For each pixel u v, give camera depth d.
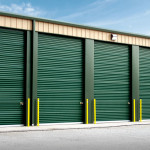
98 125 13.60
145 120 16.69
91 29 14.77
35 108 12.91
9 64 12.56
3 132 10.86
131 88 16.19
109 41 15.38
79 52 14.51
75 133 10.75
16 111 12.62
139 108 16.45
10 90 12.52
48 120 13.39
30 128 11.88
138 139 9.38
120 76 15.89
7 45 12.54
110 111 15.33
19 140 8.99
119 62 15.91
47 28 13.39
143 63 16.98
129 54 16.38
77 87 14.34
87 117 14.34
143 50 17.09
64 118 13.84
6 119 12.37
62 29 13.84
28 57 12.91
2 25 12.28
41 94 13.24
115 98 15.59
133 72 16.28
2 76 12.38
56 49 13.80
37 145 8.12
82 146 8.00
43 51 13.41
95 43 15.06
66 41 14.13
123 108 15.88
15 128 11.86
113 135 10.29
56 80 13.71
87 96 14.42
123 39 15.94
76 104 14.25
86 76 14.45
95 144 8.34
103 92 15.15
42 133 10.67
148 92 17.06
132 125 14.05
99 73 15.09
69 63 14.16
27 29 12.93
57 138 9.45
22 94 12.81
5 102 12.39
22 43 12.92
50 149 7.55
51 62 13.61
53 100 13.57
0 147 7.79
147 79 17.09
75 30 14.24
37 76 13.16
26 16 12.81
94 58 14.98
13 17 12.57
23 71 12.90
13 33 12.71
